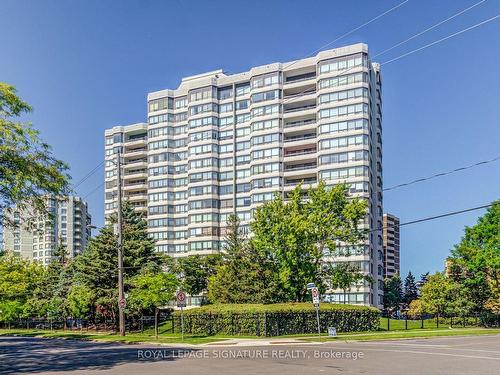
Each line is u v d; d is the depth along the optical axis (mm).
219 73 100500
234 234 58781
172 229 98125
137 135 109250
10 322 66312
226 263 52781
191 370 15570
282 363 17203
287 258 40688
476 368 15453
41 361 20281
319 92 80125
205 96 94938
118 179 38219
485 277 50000
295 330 34688
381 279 82250
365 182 74938
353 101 77438
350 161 76312
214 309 36781
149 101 103375
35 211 22516
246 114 92250
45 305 58625
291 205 42688
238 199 90875
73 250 169375
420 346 24234
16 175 19938
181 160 99875
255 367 16125
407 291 136750
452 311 53062
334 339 29109
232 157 92500
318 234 41344
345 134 77188
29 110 21203
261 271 43906
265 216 42094
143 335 37812
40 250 165000
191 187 93875
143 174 103688
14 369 17547
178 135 100812
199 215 92438
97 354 22875
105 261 47094
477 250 47875
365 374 14180
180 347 26297
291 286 41469
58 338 40906
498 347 23375
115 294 46000
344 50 79188
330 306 37531
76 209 173000
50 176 21656
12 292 63500
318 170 78562
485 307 52344
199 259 68500
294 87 85062
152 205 99875
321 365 16484
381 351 21562
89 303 48812
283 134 85188
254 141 86500
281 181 83812
